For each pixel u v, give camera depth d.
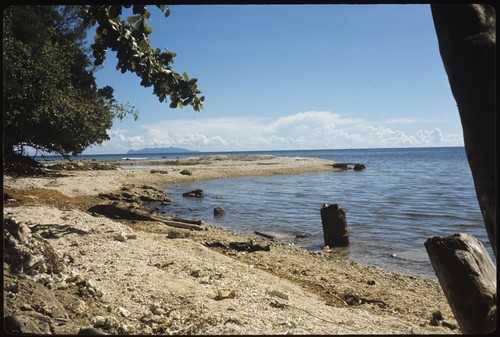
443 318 6.76
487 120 3.22
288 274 9.17
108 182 29.59
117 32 5.06
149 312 5.24
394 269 11.35
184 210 22.81
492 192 3.19
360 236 16.23
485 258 4.12
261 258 10.88
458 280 3.91
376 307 7.21
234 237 13.95
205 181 43.09
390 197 30.14
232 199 28.22
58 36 29.77
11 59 23.28
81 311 4.96
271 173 54.59
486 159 3.20
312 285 8.34
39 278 5.34
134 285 6.28
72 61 29.64
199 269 7.54
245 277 7.33
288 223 19.14
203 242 12.05
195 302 5.67
